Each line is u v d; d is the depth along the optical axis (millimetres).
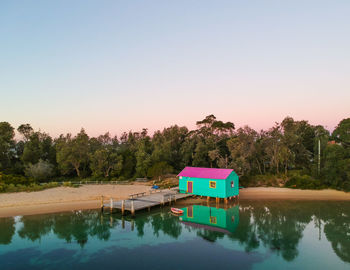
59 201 38906
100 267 19188
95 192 45062
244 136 57281
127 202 36062
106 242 24312
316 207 37469
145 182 56688
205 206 38469
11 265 19469
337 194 45344
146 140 77750
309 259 20469
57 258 20766
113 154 62094
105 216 32750
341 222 30359
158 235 26250
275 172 57906
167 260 20391
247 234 26406
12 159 65312
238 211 35625
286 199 42938
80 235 26109
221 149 71875
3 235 25844
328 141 62781
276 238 25266
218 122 77750
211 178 39656
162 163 58656
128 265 19562
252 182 53125
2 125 63000
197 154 66625
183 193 43062
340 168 47188
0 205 35875
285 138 54938
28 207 35625
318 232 26812
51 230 27547
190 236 25969
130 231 27500
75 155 61219
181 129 85250
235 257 20922
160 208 36781
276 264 19688
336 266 19281
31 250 22328
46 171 56469
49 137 72000
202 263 19906
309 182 49719
